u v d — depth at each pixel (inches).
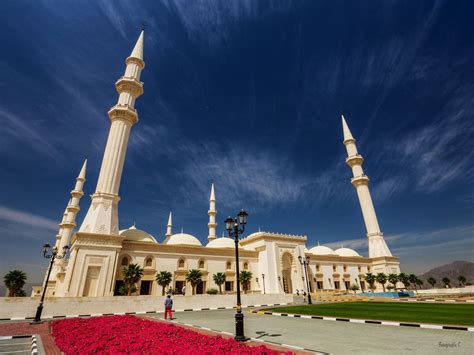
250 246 2449.6
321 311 954.7
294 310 1037.2
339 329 589.0
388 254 2878.9
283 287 2341.3
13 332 650.2
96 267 1467.8
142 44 2154.3
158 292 1718.8
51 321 855.7
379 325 628.4
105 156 1736.0
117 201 1688.0
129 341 446.0
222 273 1915.6
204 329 622.8
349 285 2792.8
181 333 514.6
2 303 969.5
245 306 1384.1
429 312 797.2
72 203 2425.0
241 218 603.8
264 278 2181.3
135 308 1159.6
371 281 2709.2
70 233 2370.8
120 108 1814.7
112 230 1572.3
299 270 2373.3
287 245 2384.4
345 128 3174.2
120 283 1619.1
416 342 428.8
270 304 1459.2
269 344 442.3
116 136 1777.8
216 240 2377.0
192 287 1809.8
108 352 382.3
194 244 2127.2
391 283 2783.0
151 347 402.3
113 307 1123.9
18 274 2130.9
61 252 2277.3
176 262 1878.7
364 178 2974.9
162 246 1851.6
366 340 459.5
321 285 2630.4
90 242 1486.2
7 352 447.2
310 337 500.7
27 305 1002.7
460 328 516.7
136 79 1972.2
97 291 1417.3
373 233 2962.6
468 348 377.4
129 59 2001.7
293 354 346.0
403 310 885.2
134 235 1841.8
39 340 537.3
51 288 2230.6
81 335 523.8
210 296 1322.6
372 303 1262.3
